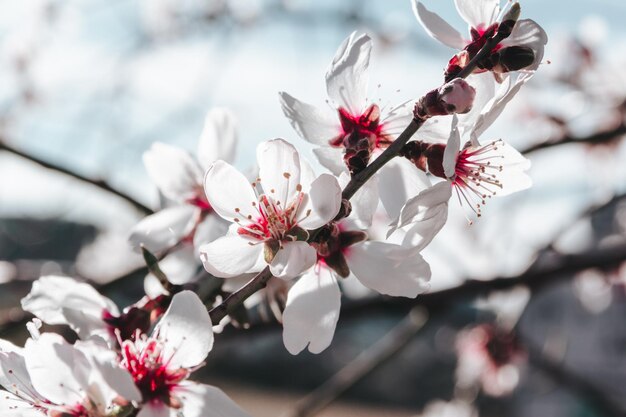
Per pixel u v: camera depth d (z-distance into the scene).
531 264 0.51
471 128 0.32
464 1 0.33
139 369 0.30
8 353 0.30
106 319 0.32
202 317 0.30
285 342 0.31
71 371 0.29
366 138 0.32
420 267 0.31
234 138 0.38
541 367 0.72
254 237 0.31
